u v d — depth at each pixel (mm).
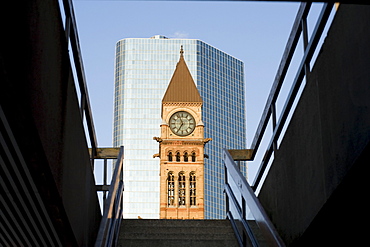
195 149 76250
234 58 191875
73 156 10766
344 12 8758
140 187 173500
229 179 17984
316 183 10133
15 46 7055
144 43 186875
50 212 10398
